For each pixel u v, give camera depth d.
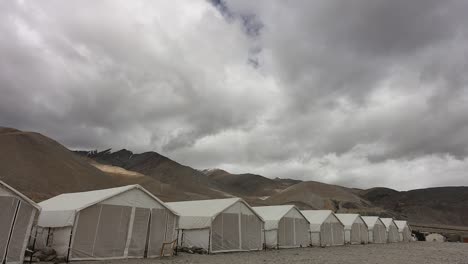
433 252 43.09
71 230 23.62
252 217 38.75
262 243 39.22
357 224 61.59
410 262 30.72
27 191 110.31
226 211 35.81
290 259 29.72
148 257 27.48
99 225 25.20
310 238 48.97
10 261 20.14
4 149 133.25
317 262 28.19
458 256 38.22
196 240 34.00
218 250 33.66
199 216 34.69
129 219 27.08
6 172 117.50
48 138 182.88
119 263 23.41
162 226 29.41
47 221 25.83
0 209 20.14
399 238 76.44
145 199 28.62
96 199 25.70
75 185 142.25
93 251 24.42
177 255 29.77
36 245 26.20
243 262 26.33
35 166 135.62
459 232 129.50
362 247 50.50
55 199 34.03
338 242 53.69
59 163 152.88
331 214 53.91
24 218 21.19
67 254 23.11
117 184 177.12
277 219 42.09
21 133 156.88
